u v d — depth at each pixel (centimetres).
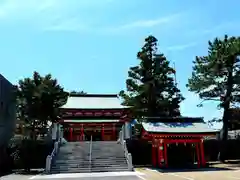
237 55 4016
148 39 4831
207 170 3012
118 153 3475
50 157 3055
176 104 4756
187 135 3297
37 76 3678
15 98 3697
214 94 4262
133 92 4841
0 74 3494
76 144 3781
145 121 3547
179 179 2273
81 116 5141
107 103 5491
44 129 3959
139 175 2623
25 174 2978
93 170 3025
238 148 4397
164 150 3388
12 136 3944
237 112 4216
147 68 4759
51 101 3591
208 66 4147
